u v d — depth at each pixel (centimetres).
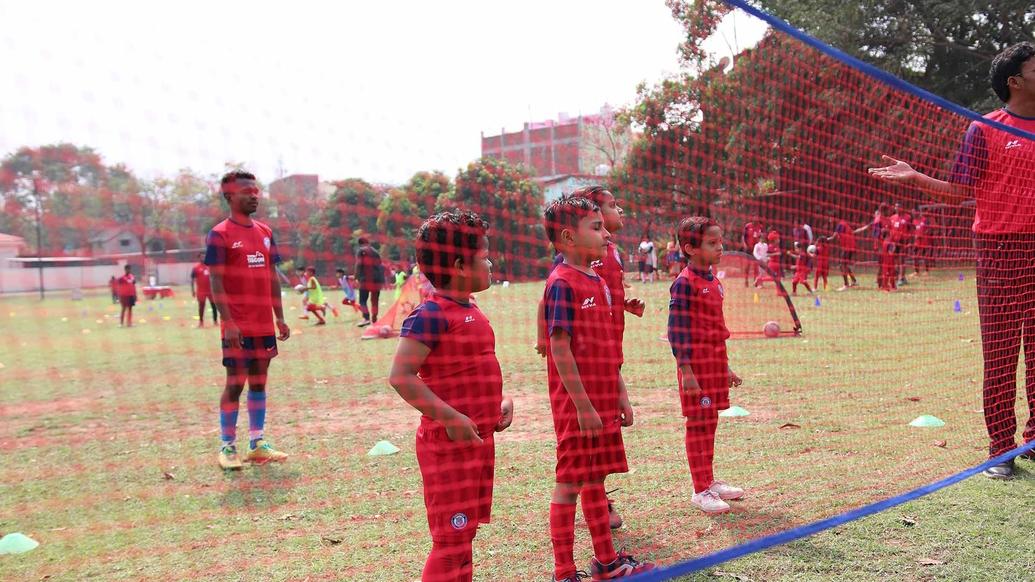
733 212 820
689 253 370
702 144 775
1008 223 417
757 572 280
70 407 678
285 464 454
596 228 295
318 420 580
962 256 962
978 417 515
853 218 1545
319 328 1382
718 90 798
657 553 303
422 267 257
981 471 378
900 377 666
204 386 787
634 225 719
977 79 2414
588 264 309
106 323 1684
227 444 457
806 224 1497
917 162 788
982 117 421
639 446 465
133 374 894
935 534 312
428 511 249
